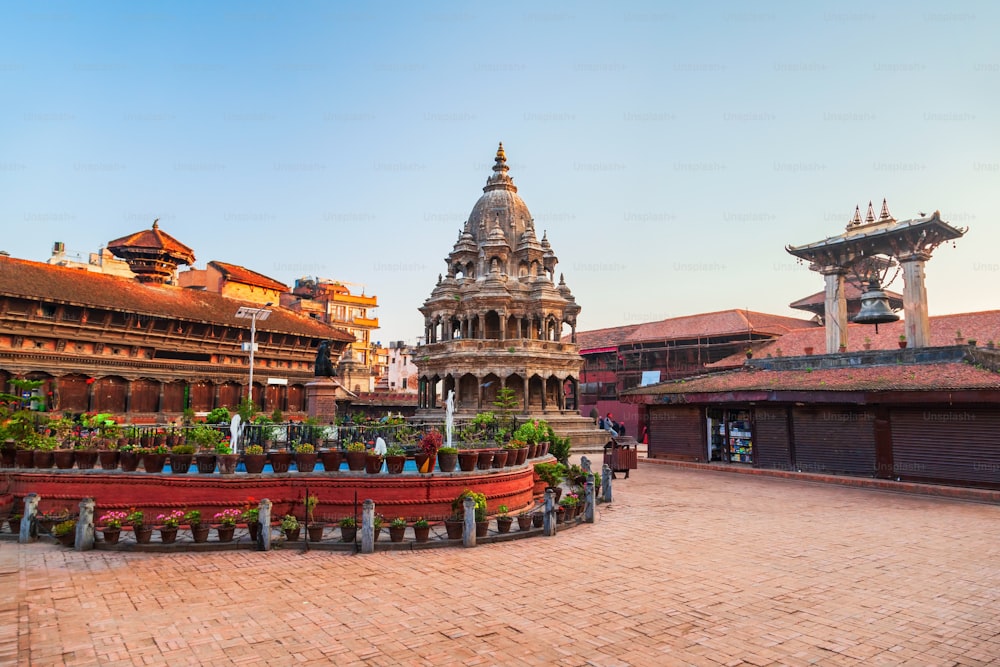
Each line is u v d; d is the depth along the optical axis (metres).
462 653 9.25
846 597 11.99
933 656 9.16
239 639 9.81
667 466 38.38
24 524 17.39
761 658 9.06
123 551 16.16
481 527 17.14
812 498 24.91
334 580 13.26
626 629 10.24
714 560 14.91
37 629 10.23
